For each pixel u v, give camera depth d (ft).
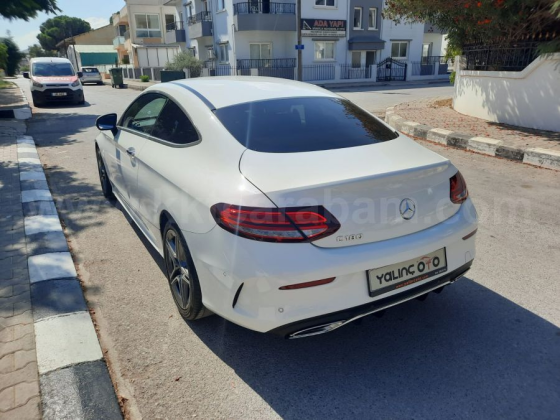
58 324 8.96
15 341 8.52
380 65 99.81
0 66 89.81
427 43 111.04
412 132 29.37
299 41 73.26
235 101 9.87
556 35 27.35
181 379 7.84
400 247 7.44
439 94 62.13
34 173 20.29
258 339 8.98
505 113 29.35
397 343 8.82
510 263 11.87
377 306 7.50
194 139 9.43
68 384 7.39
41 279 10.67
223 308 7.57
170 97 11.10
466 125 29.17
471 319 9.53
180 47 116.57
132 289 10.84
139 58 135.33
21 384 7.43
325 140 8.89
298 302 6.92
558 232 13.70
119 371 8.02
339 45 94.43
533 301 10.12
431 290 8.25
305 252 6.84
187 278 8.95
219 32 92.07
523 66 29.22
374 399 7.36
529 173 19.83
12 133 31.83
